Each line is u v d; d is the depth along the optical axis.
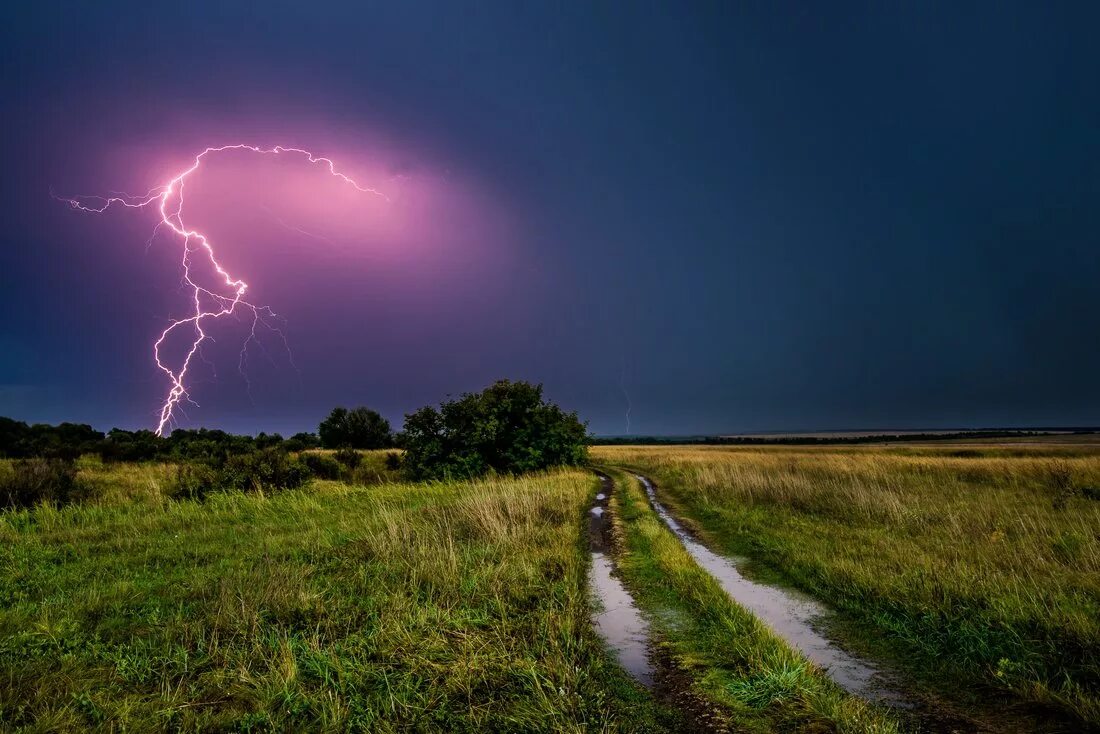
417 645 5.01
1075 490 14.05
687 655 5.02
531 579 6.93
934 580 6.43
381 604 5.95
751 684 4.38
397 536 8.82
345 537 9.42
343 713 3.91
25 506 12.20
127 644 5.02
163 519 11.07
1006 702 4.13
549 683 4.26
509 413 23.02
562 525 10.53
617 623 5.88
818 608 6.29
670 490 18.61
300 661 4.70
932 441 96.62
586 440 29.03
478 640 5.07
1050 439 97.31
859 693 4.33
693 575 7.21
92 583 6.69
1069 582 6.30
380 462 28.11
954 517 10.18
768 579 7.49
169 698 4.06
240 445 28.55
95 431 38.66
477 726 3.83
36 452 27.70
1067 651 4.72
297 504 12.98
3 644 4.84
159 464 23.75
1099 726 3.70
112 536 9.76
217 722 3.80
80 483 14.85
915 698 4.25
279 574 6.78
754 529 10.38
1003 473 18.38
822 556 7.95
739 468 20.11
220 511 12.12
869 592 6.41
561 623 5.41
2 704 3.85
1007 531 9.27
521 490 13.89
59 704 3.96
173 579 7.04
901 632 5.39
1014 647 4.83
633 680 4.55
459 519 10.72
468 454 21.83
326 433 56.16
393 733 3.72
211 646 4.96
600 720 3.86
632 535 10.38
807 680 4.34
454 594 6.34
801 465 22.58
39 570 7.29
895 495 12.82
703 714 4.02
